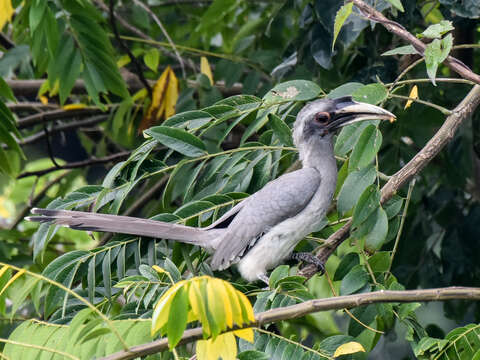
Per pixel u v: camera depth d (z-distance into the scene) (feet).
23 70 46.62
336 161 34.30
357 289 28.94
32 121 48.06
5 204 54.60
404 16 36.06
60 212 30.78
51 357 24.50
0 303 23.68
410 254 39.47
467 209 42.52
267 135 33.53
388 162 36.42
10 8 41.09
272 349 26.05
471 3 32.48
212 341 20.03
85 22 37.11
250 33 46.93
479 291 24.44
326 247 32.09
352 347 24.77
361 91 29.14
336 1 34.35
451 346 26.17
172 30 53.42
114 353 22.06
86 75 37.73
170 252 33.04
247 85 42.55
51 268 29.37
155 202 48.57
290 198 31.81
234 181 32.17
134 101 48.73
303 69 38.65
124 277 29.94
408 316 28.76
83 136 57.41
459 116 29.66
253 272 32.30
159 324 19.34
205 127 33.09
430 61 25.88
